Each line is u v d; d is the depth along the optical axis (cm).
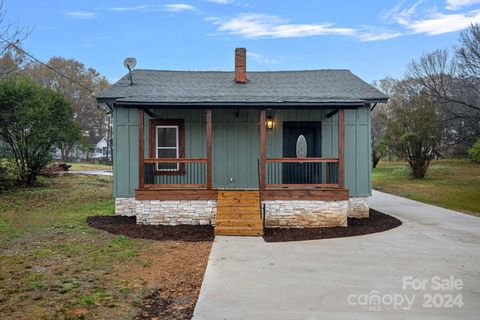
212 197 1048
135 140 1184
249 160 1202
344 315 451
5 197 1501
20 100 1772
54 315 436
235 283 563
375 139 4081
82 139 2030
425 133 2467
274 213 1035
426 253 746
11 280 555
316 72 1502
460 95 2611
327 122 1209
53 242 801
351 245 813
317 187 1063
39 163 1859
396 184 2286
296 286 551
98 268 629
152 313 454
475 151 1872
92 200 1515
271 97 1093
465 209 1414
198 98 1067
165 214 1046
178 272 621
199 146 1203
